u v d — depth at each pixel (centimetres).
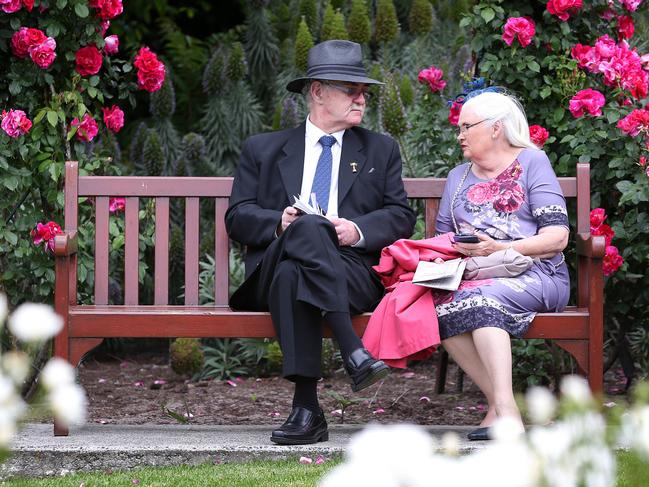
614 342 1105
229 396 1069
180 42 1827
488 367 737
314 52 848
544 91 959
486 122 813
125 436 788
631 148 918
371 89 1440
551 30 975
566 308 824
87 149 1187
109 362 1299
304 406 762
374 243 803
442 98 1123
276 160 852
